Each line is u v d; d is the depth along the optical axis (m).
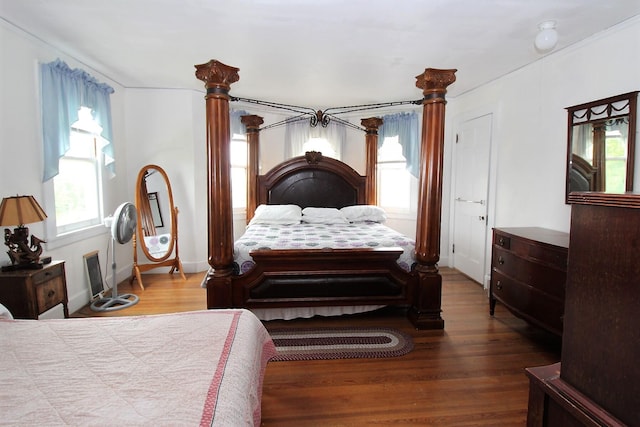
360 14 2.27
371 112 5.17
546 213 3.16
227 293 2.85
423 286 2.94
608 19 2.35
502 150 3.72
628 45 2.39
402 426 1.82
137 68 3.46
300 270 2.93
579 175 2.77
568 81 2.88
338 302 2.98
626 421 0.67
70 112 3.03
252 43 2.77
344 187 4.96
